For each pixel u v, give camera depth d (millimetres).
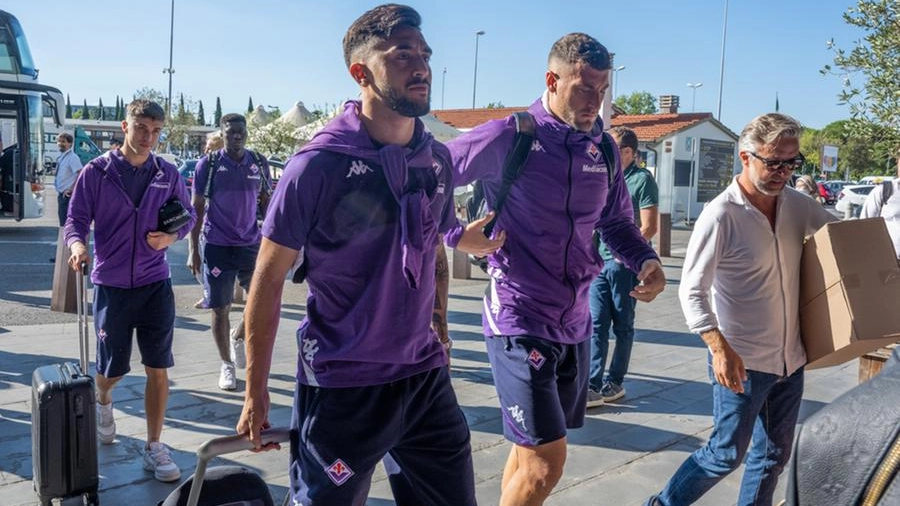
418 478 2455
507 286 3020
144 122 3824
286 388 5715
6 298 9258
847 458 1240
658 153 25562
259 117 30906
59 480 3254
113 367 4062
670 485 3324
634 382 6086
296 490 2297
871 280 2977
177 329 7590
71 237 3855
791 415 3209
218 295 5496
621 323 5434
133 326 4008
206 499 2559
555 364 2975
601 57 2887
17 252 13422
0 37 14898
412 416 2346
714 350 3025
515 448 3219
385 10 2174
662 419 5223
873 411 1244
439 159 2375
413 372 2322
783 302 3076
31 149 15312
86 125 65750
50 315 8297
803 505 1290
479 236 2848
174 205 3947
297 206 2131
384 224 2180
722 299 3133
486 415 5207
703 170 26578
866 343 2959
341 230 2160
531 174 2943
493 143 2951
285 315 8461
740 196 3094
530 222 2979
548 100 3061
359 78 2205
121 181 3855
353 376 2238
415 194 2201
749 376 3084
